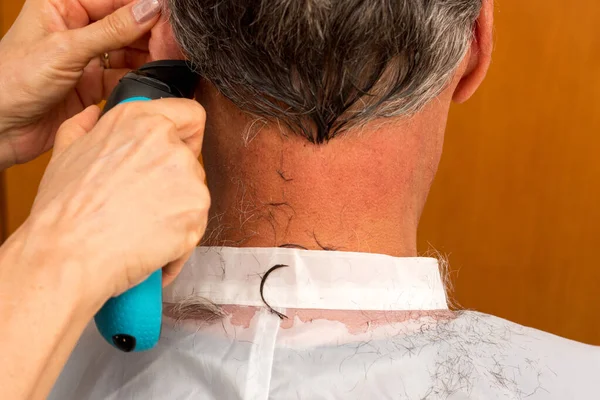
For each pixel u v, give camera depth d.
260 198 0.55
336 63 0.48
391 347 0.54
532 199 1.55
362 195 0.54
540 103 1.52
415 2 0.48
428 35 0.49
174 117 0.50
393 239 0.56
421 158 0.56
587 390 0.57
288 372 0.53
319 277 0.54
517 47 1.50
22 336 0.42
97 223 0.45
